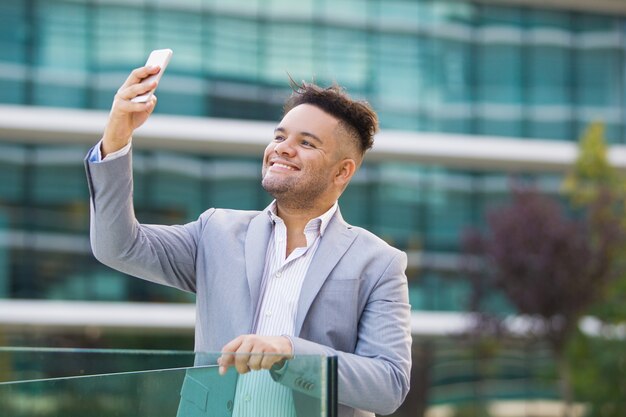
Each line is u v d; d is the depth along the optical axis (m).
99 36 19.81
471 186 21.48
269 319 2.67
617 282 18.22
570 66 21.94
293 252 2.74
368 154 20.75
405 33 21.22
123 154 2.56
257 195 20.41
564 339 17.91
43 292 19.06
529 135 21.64
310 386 2.23
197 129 19.86
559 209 18.38
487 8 21.81
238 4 20.53
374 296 2.70
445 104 21.34
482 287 18.38
